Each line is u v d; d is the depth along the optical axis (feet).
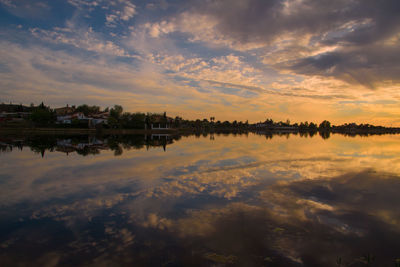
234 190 42.29
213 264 20.35
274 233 26.05
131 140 180.65
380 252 22.40
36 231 26.40
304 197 38.63
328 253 22.21
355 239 24.84
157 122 424.05
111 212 31.89
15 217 30.25
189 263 20.49
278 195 39.55
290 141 182.50
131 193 40.27
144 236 25.26
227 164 68.18
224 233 26.02
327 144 152.25
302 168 62.95
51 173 55.42
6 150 98.78
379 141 198.70
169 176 52.70
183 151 101.50
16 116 402.93
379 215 31.32
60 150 101.35
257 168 62.39
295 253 22.16
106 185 45.19
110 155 86.94
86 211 32.22
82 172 56.59
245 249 22.81
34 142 140.67
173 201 36.35
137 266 20.08
